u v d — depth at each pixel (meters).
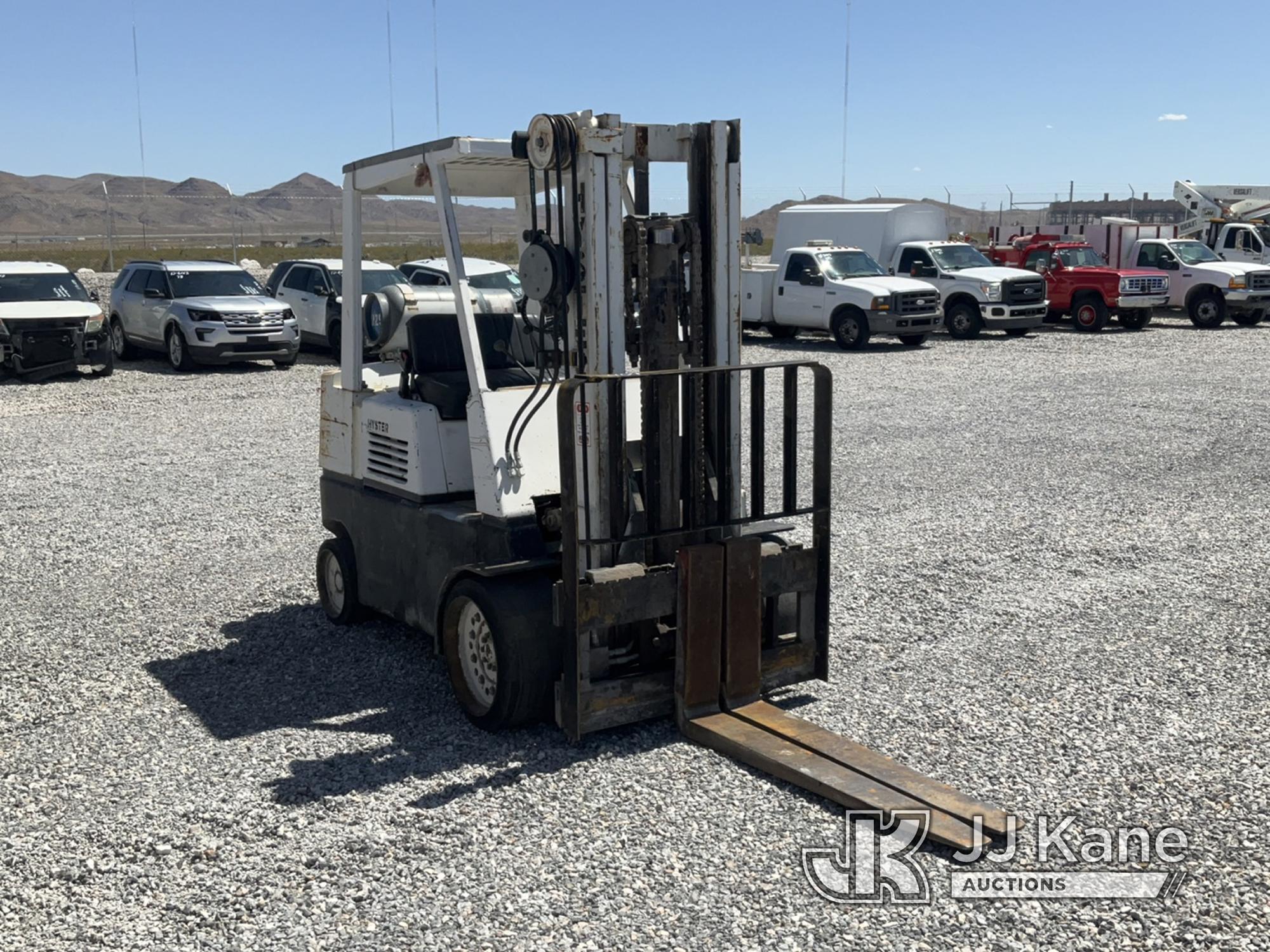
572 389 4.80
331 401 6.93
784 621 5.87
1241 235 32.41
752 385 5.47
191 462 12.44
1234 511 9.84
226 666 6.45
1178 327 28.81
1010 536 9.04
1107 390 17.53
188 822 4.57
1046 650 6.49
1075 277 27.77
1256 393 17.02
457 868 4.18
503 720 5.29
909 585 7.77
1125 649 6.49
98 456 12.80
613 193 5.10
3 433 14.33
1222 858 4.21
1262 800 4.67
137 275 22.12
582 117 5.01
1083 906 3.90
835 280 24.52
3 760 5.21
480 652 5.49
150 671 6.37
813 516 5.73
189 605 7.59
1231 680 6.02
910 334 24.16
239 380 19.45
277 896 4.02
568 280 5.24
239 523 9.75
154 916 3.92
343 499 6.85
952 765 5.02
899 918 3.83
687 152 5.36
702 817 4.55
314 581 8.10
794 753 4.93
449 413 6.11
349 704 5.86
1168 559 8.38
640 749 5.20
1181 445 12.97
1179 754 5.11
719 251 5.36
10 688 6.12
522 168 5.83
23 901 4.03
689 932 3.77
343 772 5.02
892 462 12.20
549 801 4.70
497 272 17.08
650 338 5.28
